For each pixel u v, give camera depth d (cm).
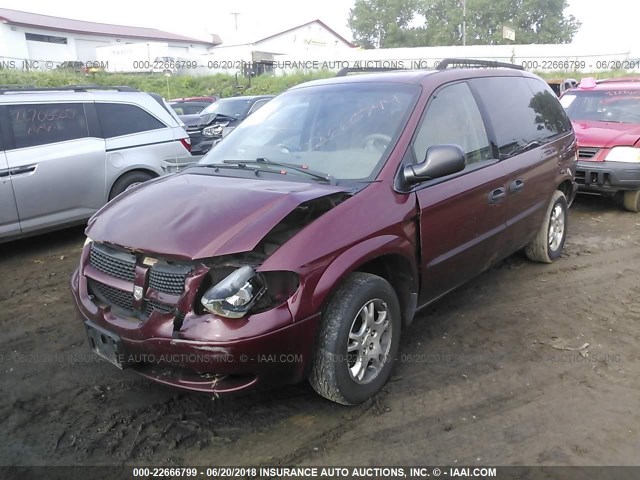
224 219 288
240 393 283
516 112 483
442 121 389
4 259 622
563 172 541
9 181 597
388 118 372
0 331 439
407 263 341
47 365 382
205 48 4897
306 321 283
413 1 7012
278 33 5384
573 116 902
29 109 626
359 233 307
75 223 668
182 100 1889
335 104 401
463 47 3369
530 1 6419
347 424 312
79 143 657
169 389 349
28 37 3672
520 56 3331
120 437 304
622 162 750
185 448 295
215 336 265
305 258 283
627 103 871
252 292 272
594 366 368
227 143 423
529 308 462
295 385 350
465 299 482
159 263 287
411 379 354
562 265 566
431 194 357
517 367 368
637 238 667
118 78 3016
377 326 328
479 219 404
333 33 6072
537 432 302
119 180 696
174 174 383
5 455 291
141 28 4838
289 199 296
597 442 293
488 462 280
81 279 329
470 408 324
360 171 344
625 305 467
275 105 440
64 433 308
